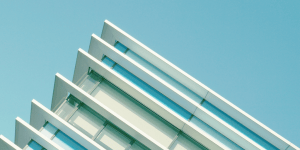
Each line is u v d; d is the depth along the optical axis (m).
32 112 15.01
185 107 16.02
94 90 16.22
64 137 14.59
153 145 14.09
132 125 14.30
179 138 15.34
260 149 14.83
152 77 16.12
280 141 15.40
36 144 14.34
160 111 15.48
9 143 13.54
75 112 15.43
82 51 16.19
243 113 15.82
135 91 15.66
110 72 15.87
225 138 15.50
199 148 15.16
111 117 14.70
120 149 14.68
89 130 15.02
